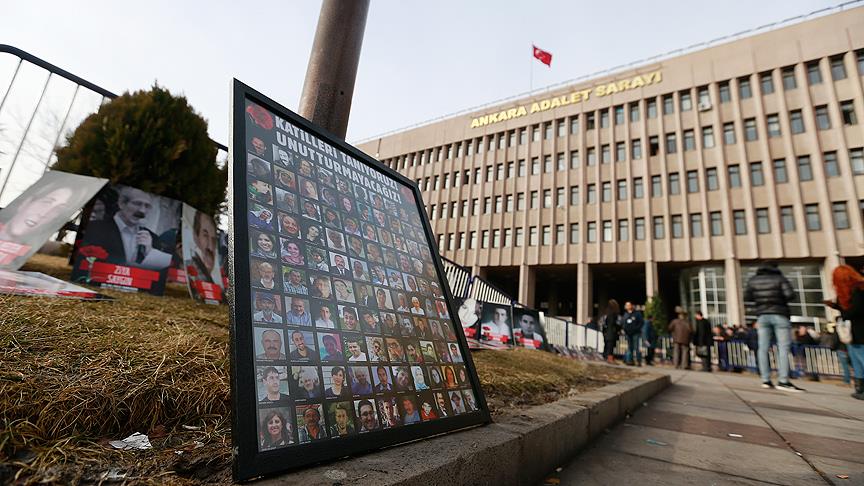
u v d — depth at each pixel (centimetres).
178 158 467
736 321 2330
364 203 203
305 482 98
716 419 368
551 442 202
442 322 204
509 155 3503
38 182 350
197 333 212
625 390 378
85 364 146
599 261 2848
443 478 120
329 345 139
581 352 1177
